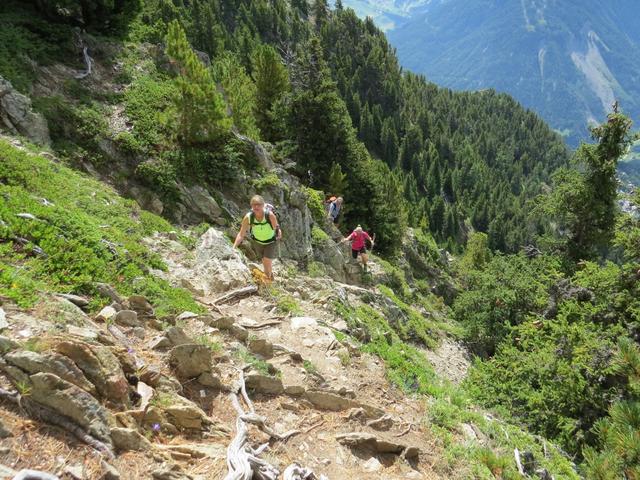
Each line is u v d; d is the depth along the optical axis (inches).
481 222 4261.8
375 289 848.3
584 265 910.4
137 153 585.3
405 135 4352.9
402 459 241.9
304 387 264.1
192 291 352.5
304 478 190.9
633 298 639.8
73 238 291.6
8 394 138.5
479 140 5876.0
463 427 296.5
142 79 706.2
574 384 487.5
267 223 386.9
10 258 236.2
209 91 625.9
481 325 940.6
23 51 604.7
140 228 444.1
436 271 1736.0
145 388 188.9
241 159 693.9
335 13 4889.3
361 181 1261.1
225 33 3034.0
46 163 461.7
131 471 146.9
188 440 184.4
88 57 681.0
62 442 137.4
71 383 148.9
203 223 569.9
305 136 1215.6
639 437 243.3
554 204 1037.2
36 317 183.2
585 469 271.1
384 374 335.0
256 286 382.9
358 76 4252.0
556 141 6968.5
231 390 231.6
